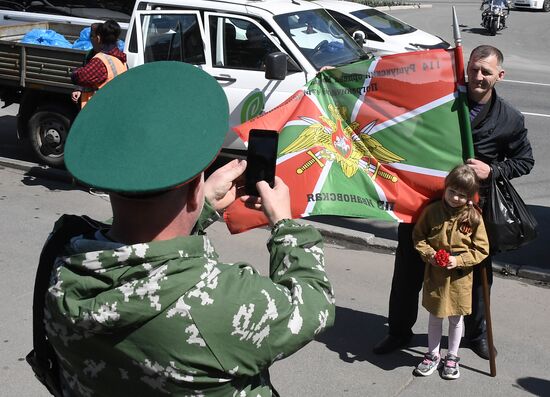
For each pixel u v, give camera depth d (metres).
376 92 4.14
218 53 7.73
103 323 1.47
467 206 4.13
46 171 8.41
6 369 4.42
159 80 1.57
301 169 3.95
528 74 16.53
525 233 4.23
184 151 1.48
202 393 1.53
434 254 4.18
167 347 1.48
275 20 7.61
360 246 6.74
